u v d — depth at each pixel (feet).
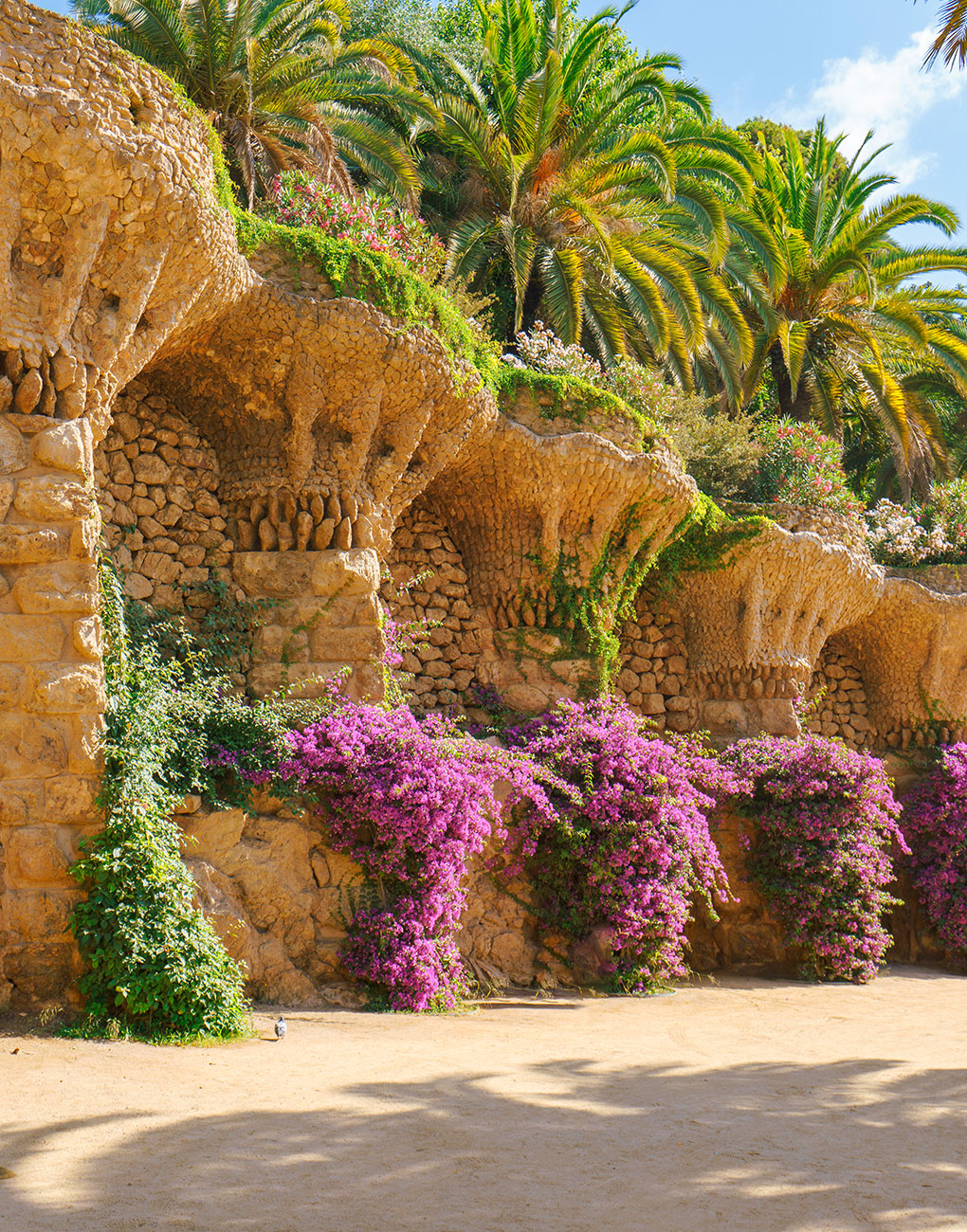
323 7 51.42
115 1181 13.03
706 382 62.23
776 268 58.49
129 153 24.86
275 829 28.91
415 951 29.25
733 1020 30.68
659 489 42.52
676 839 37.01
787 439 54.85
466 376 36.78
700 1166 14.76
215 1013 23.25
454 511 42.80
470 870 34.53
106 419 26.71
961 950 48.75
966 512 59.47
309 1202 12.59
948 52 37.78
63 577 24.61
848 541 50.39
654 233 55.77
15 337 24.45
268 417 34.14
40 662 24.21
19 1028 22.02
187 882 24.84
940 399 79.46
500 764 34.83
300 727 31.22
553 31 57.41
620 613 44.47
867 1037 28.40
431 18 76.79
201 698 29.55
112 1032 22.17
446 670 41.42
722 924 42.47
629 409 42.70
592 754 37.32
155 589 33.09
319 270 33.35
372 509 35.24
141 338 27.37
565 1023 28.50
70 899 23.79
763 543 46.57
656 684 48.26
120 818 24.16
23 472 24.56
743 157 59.16
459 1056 22.26
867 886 42.83
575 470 40.55
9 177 23.75
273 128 51.42
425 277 39.29
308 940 28.86
